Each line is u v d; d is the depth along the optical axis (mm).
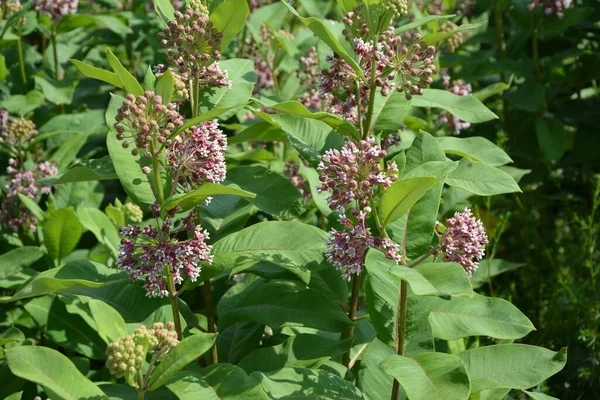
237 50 2271
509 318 1617
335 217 1692
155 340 1519
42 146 2186
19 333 1799
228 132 2209
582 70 2543
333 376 1603
